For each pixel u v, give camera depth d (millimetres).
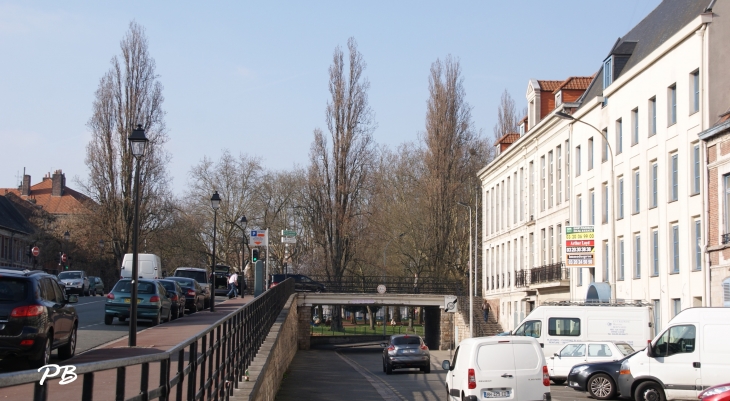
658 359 19656
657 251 34844
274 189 90625
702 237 30000
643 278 35719
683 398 19328
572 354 26969
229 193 88562
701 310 19484
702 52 30391
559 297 46656
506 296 59000
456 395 17688
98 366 4547
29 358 14414
